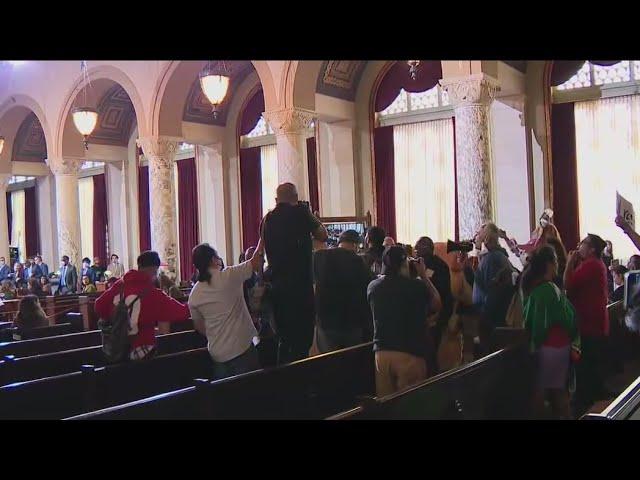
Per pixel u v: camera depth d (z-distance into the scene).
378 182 14.98
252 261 5.42
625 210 4.76
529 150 13.00
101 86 17.47
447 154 14.27
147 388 5.48
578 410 6.59
